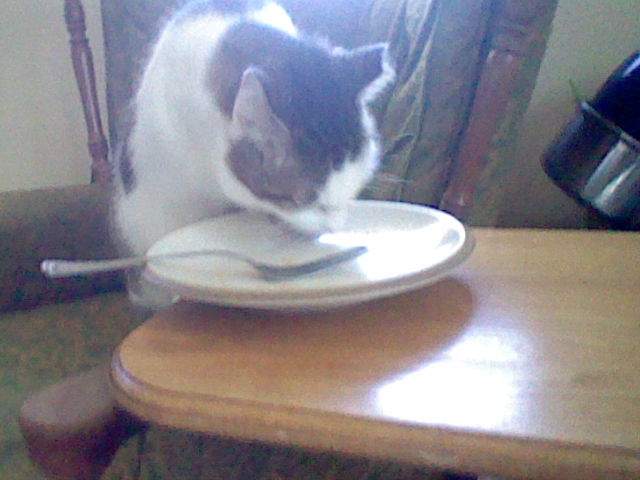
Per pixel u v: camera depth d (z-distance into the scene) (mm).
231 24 895
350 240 681
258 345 494
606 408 393
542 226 1451
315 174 757
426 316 537
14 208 1039
